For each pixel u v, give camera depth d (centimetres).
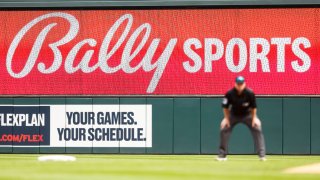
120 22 6106
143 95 6088
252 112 4625
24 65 6141
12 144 6134
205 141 6022
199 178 3541
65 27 6128
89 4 6106
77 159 5150
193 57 6053
